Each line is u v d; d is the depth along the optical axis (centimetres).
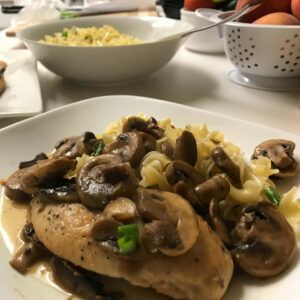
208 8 55
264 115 40
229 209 26
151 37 56
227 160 27
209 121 35
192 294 21
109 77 45
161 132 30
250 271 22
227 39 46
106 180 24
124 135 28
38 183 26
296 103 43
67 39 53
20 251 24
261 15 46
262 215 24
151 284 21
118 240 21
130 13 76
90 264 22
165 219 22
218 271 21
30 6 73
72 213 24
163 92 46
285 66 44
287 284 22
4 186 30
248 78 47
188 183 26
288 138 32
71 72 45
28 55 52
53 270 23
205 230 23
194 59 56
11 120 39
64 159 26
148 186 26
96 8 76
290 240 23
